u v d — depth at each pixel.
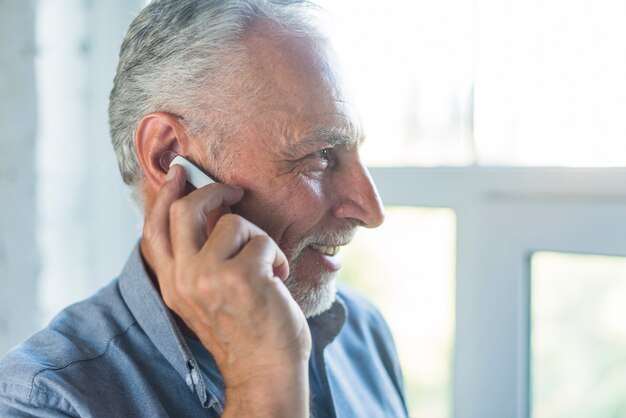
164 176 0.85
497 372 1.15
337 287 1.17
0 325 1.40
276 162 0.80
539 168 1.08
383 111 1.21
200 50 0.80
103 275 1.43
